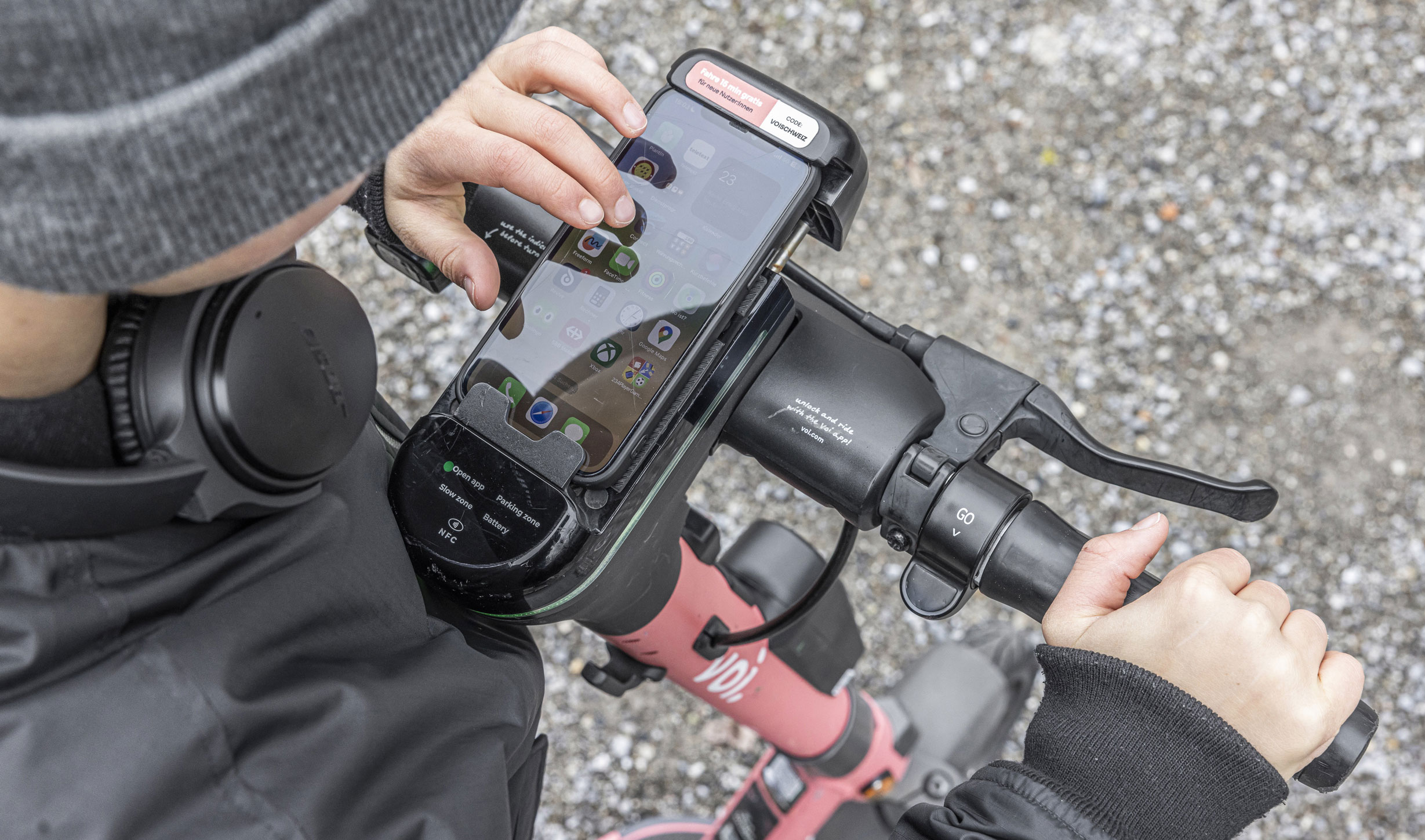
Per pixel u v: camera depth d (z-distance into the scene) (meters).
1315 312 1.99
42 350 0.39
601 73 0.68
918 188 2.07
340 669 0.51
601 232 0.73
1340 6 2.16
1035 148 2.09
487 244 0.77
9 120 0.28
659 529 0.72
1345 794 1.78
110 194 0.30
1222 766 0.55
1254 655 0.55
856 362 0.72
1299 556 1.87
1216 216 2.04
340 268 2.00
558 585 0.65
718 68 0.77
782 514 1.92
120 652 0.43
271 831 0.44
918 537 0.71
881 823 1.58
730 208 0.73
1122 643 0.59
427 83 0.36
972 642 1.81
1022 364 1.97
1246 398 1.95
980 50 2.14
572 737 1.85
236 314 0.46
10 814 0.39
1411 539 1.88
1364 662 1.82
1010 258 2.03
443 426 0.68
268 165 0.33
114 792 0.41
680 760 1.85
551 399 0.69
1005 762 0.60
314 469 0.51
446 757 0.54
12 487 0.38
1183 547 1.87
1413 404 1.95
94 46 0.28
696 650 0.90
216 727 0.44
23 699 0.40
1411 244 2.02
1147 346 1.98
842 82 2.12
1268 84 2.12
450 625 0.63
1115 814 0.55
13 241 0.31
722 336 0.71
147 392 0.44
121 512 0.42
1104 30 2.14
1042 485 1.91
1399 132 2.09
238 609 0.47
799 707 1.12
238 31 0.30
